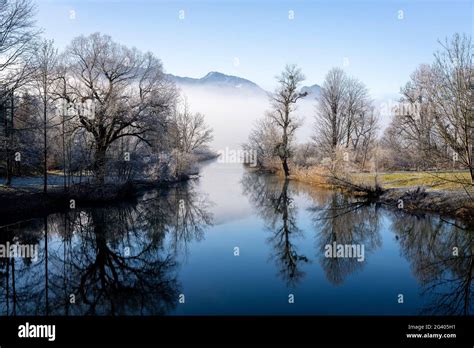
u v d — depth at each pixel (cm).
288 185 3941
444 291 1195
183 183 4306
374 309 1062
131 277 1384
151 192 3541
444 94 2105
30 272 1454
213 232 2022
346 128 4634
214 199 3125
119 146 3528
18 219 2161
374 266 1436
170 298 1145
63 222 2223
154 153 3684
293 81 4497
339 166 3306
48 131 2934
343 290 1202
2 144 2369
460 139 2145
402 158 4059
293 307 1072
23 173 3562
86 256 1653
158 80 3241
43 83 2439
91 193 2720
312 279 1302
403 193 2455
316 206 2664
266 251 1655
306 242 1806
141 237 1941
